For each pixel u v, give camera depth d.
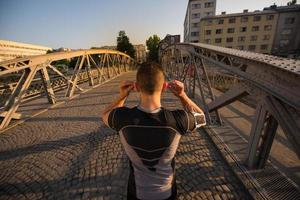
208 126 4.75
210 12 50.56
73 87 9.70
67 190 2.78
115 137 4.52
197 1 50.97
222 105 4.24
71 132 4.95
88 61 11.85
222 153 3.46
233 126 4.80
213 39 43.91
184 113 1.13
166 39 46.31
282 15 39.31
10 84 8.59
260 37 40.81
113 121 1.13
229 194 2.58
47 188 2.84
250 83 2.84
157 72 1.04
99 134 4.73
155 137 1.03
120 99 1.31
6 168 3.42
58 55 8.14
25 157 3.78
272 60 2.36
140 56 75.25
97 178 3.02
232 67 3.36
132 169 1.21
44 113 6.79
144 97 1.09
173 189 1.20
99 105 7.65
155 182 1.12
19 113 6.54
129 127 1.05
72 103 8.17
